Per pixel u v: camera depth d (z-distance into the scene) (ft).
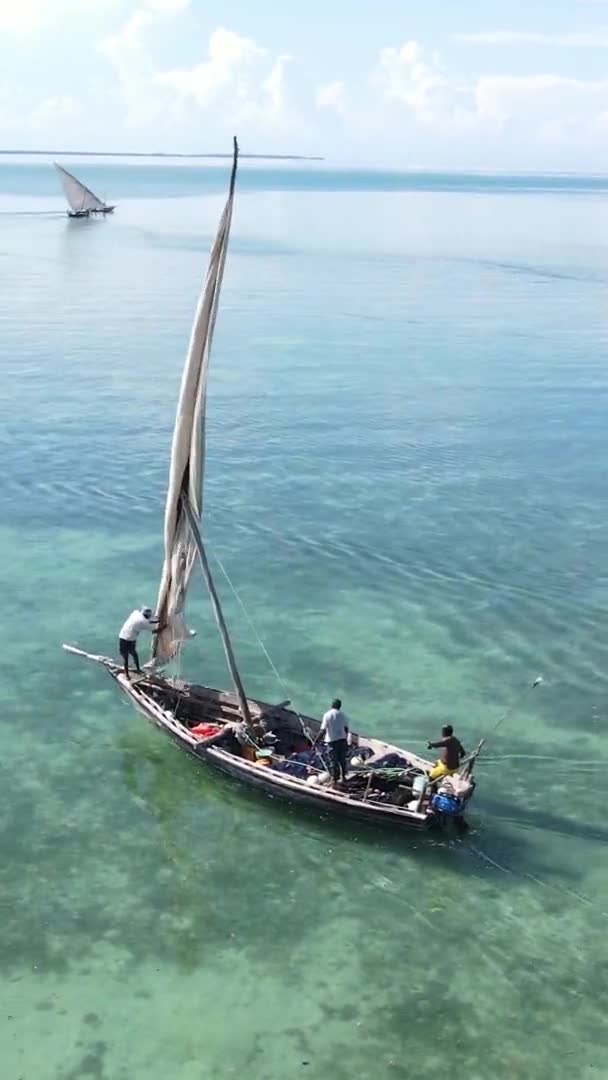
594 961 70.13
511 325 295.28
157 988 67.51
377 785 83.25
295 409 201.46
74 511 149.28
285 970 69.15
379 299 340.39
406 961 69.97
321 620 118.83
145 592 124.98
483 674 107.55
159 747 94.53
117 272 395.14
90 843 81.41
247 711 89.30
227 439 181.78
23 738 95.61
